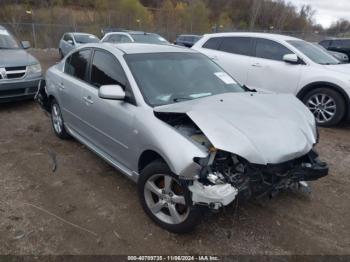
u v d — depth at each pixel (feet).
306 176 10.23
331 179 14.20
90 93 13.30
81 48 15.34
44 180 13.30
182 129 9.96
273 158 9.00
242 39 25.20
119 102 11.58
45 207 11.46
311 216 11.41
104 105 12.27
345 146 18.21
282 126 9.84
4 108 23.45
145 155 10.74
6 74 21.50
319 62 22.20
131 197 12.17
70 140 17.60
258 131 9.29
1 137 17.90
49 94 17.19
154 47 13.69
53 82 16.72
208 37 27.22
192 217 9.41
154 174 10.11
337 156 16.76
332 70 21.18
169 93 11.53
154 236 10.11
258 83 23.82
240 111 10.02
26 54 24.62
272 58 23.50
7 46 25.29
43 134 18.49
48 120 21.04
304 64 22.15
